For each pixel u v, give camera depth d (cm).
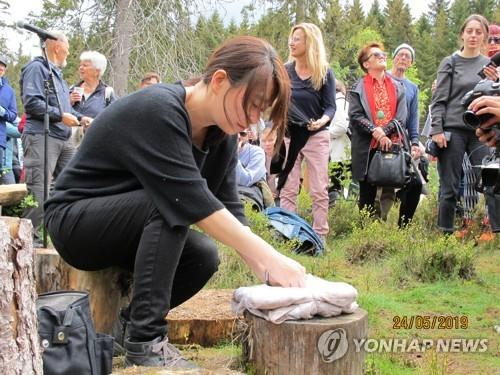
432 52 3516
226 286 470
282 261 282
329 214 738
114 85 1134
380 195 738
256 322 285
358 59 702
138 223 274
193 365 277
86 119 673
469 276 530
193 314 359
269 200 715
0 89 789
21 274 208
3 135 791
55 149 642
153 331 274
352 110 695
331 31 1797
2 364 200
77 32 1180
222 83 267
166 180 266
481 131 344
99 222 279
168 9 1176
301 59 632
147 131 270
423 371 327
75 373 249
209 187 316
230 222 271
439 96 634
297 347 275
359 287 505
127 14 1145
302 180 842
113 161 281
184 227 272
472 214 698
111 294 324
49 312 247
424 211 766
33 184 626
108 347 267
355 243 604
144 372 250
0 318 199
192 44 1189
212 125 289
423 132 823
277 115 270
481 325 412
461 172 646
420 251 549
